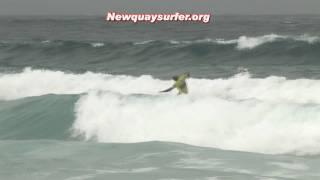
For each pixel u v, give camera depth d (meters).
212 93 68.81
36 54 134.12
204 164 30.73
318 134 40.12
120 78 81.25
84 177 28.22
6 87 84.50
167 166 30.31
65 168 29.98
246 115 44.84
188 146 35.44
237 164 30.72
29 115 54.22
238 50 117.31
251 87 68.19
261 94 65.50
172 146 35.44
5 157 32.66
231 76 87.94
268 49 115.12
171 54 121.19
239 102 46.56
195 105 48.00
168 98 50.25
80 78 83.56
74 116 52.19
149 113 48.97
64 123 51.59
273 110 44.09
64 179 27.89
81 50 133.25
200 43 121.75
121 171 29.31
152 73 98.00
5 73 92.38
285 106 44.03
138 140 46.56
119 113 50.16
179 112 47.91
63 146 35.62
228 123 44.84
